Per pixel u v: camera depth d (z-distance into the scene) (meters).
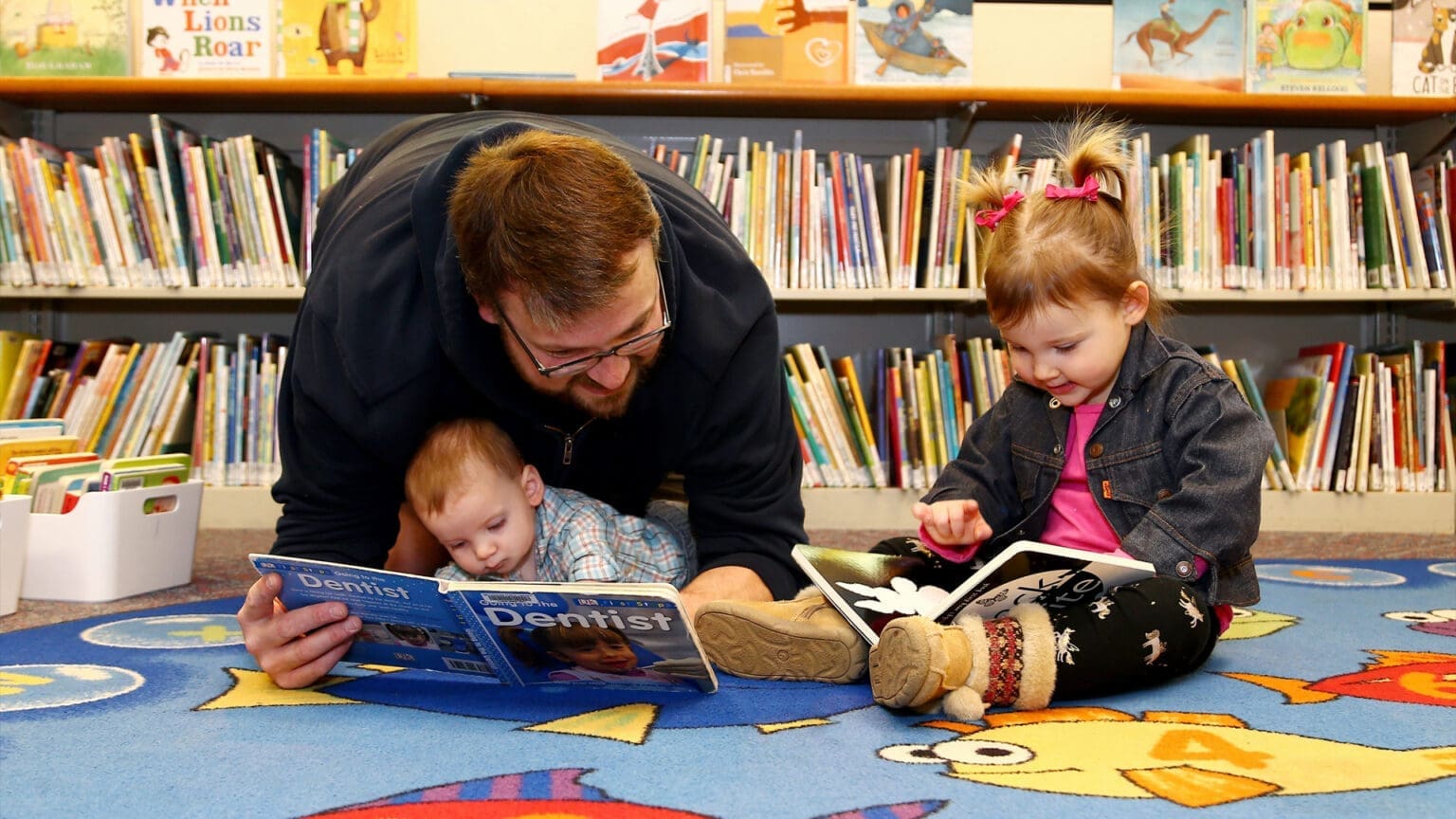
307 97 2.76
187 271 2.68
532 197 0.95
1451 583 1.87
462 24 3.00
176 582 1.89
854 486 2.74
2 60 2.80
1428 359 2.78
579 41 3.00
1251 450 1.15
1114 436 1.28
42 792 0.80
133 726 0.99
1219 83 2.81
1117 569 1.05
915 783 0.81
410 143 1.48
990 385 2.70
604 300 0.95
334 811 0.75
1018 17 3.02
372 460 1.23
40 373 2.65
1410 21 2.87
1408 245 2.73
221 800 0.78
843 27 2.81
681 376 1.23
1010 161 2.35
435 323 1.15
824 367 2.76
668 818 0.74
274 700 1.09
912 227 2.73
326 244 1.30
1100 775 0.82
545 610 0.98
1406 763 0.85
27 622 1.54
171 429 2.66
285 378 1.25
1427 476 2.72
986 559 1.37
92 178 2.64
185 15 2.77
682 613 0.94
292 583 1.07
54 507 1.74
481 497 1.34
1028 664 1.01
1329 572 2.01
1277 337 3.09
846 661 1.12
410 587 1.00
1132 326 1.28
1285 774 0.83
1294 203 2.73
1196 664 1.16
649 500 1.57
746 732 0.96
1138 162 2.68
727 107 2.86
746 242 2.72
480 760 0.87
